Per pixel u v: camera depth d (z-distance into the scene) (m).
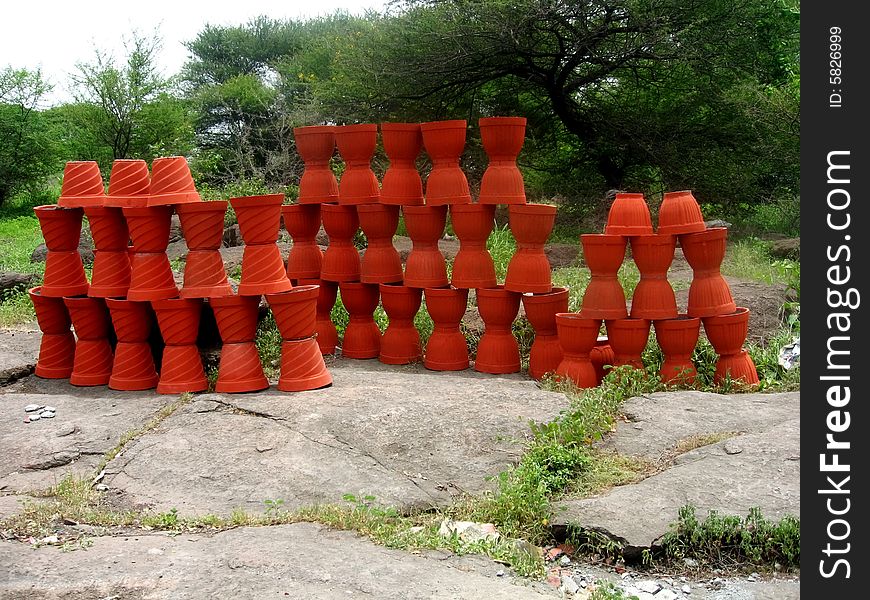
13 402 6.34
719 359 6.82
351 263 7.69
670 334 6.57
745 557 4.28
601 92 18.45
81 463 5.32
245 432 5.48
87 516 4.54
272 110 27.39
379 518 4.40
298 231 7.82
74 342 7.15
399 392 6.15
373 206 7.33
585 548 4.32
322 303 7.87
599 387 6.47
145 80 26.41
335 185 7.75
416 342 7.60
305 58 28.31
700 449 5.25
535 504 4.51
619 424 5.79
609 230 6.58
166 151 24.05
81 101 26.06
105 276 6.62
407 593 3.62
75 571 3.85
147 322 6.60
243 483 4.91
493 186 6.88
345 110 18.62
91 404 6.29
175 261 11.80
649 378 6.57
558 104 17.42
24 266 12.99
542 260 6.92
